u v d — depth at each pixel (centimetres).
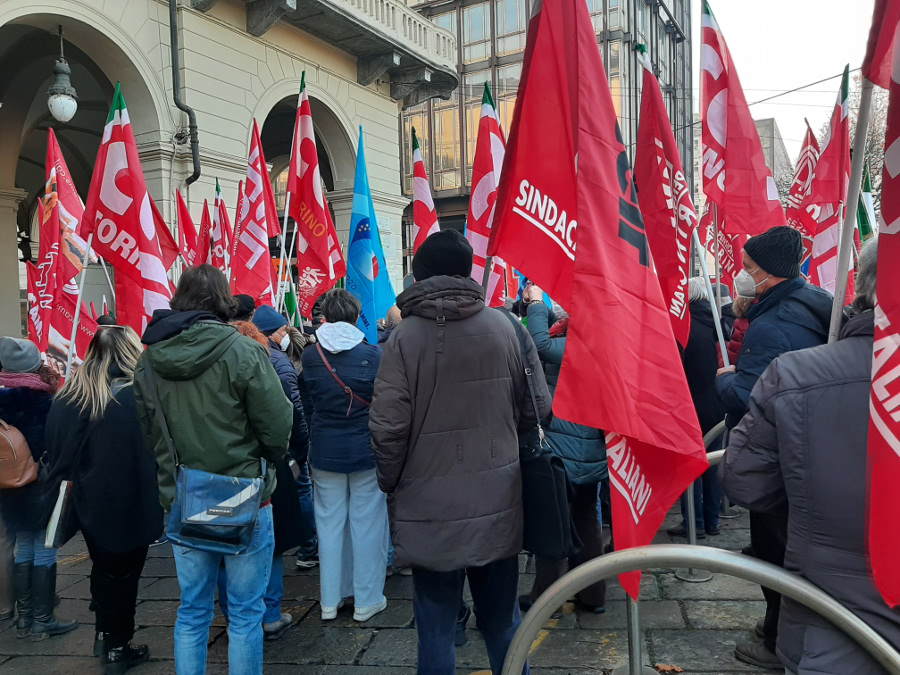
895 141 126
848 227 159
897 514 122
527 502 216
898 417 123
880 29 142
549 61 203
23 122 1166
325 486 332
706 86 383
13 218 1175
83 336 526
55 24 858
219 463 227
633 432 179
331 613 331
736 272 487
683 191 335
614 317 182
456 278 216
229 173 1045
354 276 451
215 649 306
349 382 320
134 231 372
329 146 1316
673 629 301
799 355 147
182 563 236
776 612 262
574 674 267
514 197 205
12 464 313
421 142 2706
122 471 275
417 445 210
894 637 129
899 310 125
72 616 352
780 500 153
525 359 226
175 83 956
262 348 238
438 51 1461
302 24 1169
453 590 213
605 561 159
